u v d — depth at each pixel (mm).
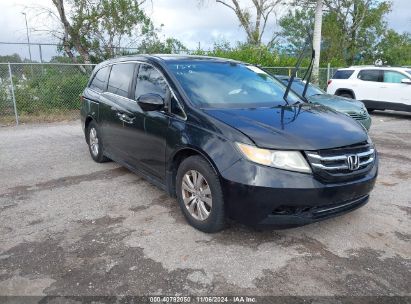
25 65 12125
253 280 3096
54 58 17031
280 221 3371
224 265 3301
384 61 33531
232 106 4164
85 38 17500
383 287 3020
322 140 3465
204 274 3168
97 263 3328
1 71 11680
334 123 3910
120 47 18031
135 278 3111
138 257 3420
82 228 4000
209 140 3615
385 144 8617
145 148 4625
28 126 10500
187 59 4922
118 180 5562
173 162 4176
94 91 6258
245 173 3336
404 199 4902
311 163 3338
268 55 18891
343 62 27031
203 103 4102
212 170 3619
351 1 29344
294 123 3756
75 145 7965
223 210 3600
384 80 14016
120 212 4406
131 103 4980
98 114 5941
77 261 3359
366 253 3527
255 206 3348
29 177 5742
